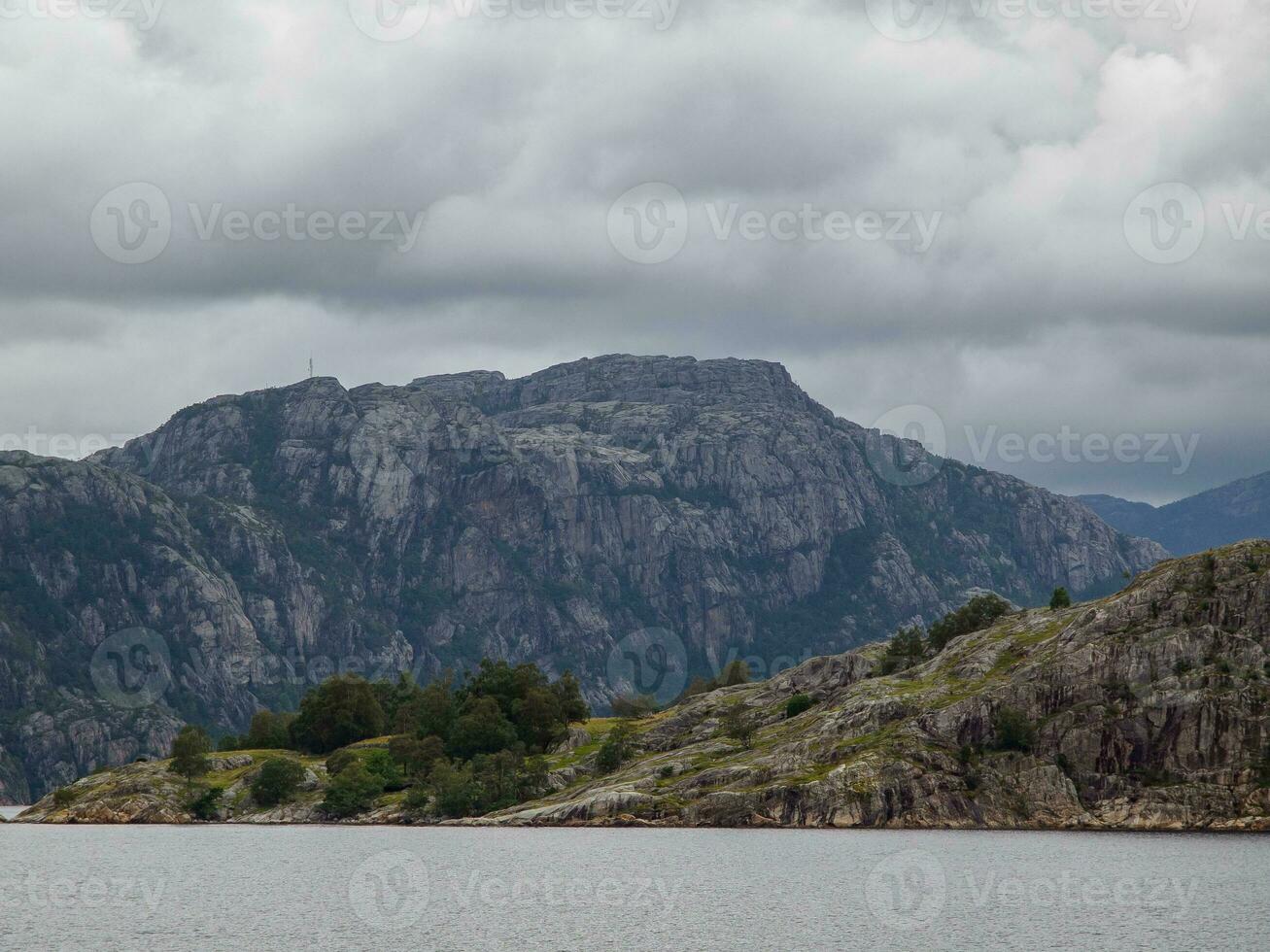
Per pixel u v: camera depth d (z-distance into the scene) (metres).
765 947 162.75
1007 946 161.75
